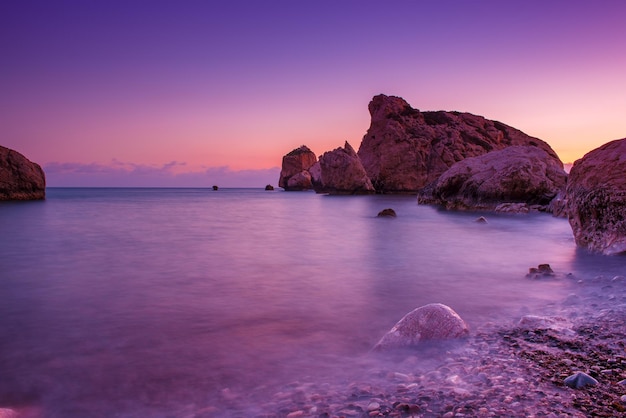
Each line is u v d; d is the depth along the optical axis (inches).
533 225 927.7
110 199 2689.5
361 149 3329.2
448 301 316.2
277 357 212.1
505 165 1403.8
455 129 2982.3
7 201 1800.0
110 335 244.8
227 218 1207.6
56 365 203.6
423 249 596.7
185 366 201.9
